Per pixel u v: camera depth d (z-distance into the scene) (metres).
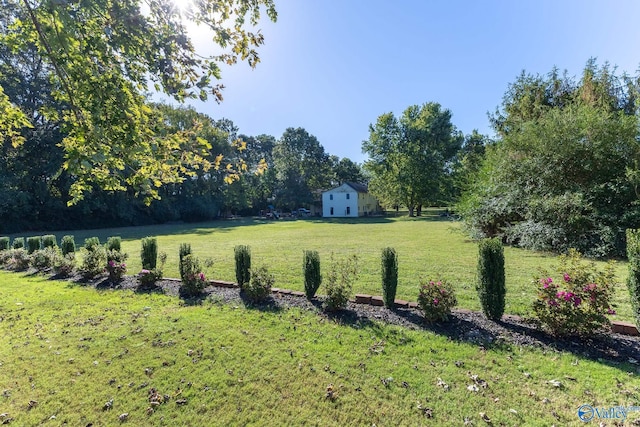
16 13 2.83
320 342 3.69
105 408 2.66
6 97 3.45
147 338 3.88
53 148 21.77
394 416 2.49
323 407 2.62
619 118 9.40
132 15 2.60
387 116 32.12
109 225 28.02
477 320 4.05
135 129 2.74
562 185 9.95
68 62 2.54
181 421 2.50
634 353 3.22
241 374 3.09
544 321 3.57
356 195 41.16
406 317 4.27
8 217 21.89
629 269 3.54
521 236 9.92
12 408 2.66
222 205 38.81
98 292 5.88
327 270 7.24
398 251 10.09
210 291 5.65
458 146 34.25
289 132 47.34
